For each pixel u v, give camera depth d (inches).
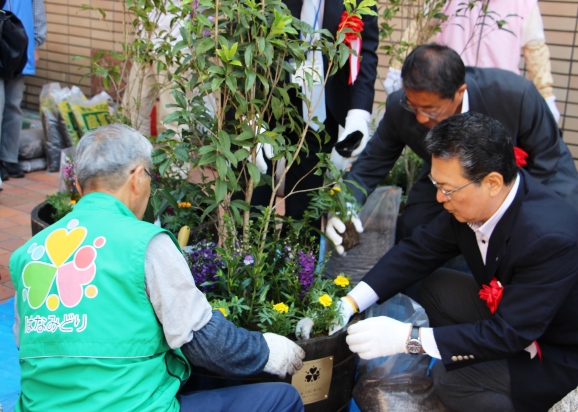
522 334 82.0
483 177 78.5
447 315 105.8
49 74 262.2
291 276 93.7
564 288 81.4
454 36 158.4
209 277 94.0
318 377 87.6
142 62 118.0
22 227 166.6
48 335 65.6
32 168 210.7
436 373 96.6
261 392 76.6
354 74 107.0
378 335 86.0
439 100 97.2
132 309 65.7
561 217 82.7
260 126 89.6
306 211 104.3
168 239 68.8
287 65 90.2
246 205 94.9
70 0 247.1
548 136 113.8
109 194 70.7
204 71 89.9
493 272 87.4
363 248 119.5
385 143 122.3
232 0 86.1
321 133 119.3
